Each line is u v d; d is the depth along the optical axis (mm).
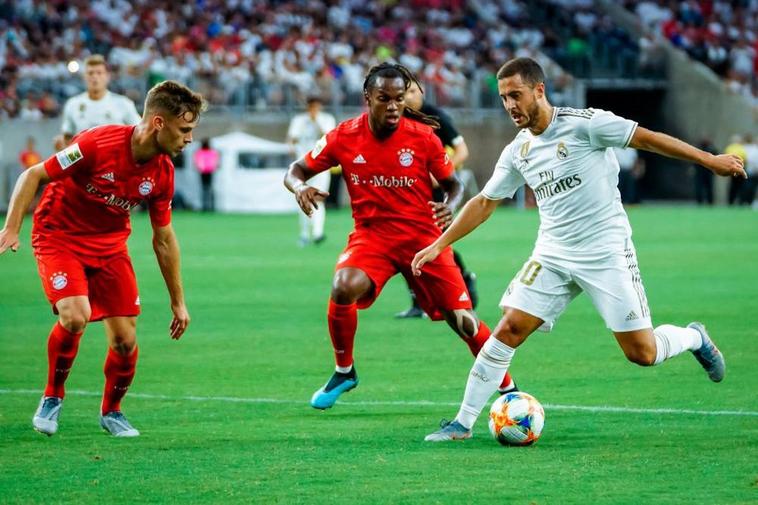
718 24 148500
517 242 71938
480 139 120250
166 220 22547
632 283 21594
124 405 25594
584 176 21219
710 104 136500
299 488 18109
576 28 141125
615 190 21578
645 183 140625
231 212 106062
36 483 18516
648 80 138750
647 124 142000
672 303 43062
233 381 28625
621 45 140250
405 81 24328
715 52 141875
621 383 27625
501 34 136625
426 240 24844
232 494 17781
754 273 53781
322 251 65438
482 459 20047
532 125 21312
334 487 18172
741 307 41781
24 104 103250
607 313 21547
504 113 121250
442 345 34000
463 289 24719
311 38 122438
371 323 38688
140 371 30031
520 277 21828
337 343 24422
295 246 68812
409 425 23297
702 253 64125
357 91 114000
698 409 24453
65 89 104812
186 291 47719
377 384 28016
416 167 24562
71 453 20766
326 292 47312
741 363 30188
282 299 45156
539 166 21469
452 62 129000
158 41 114688
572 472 19016
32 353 33062
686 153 20656
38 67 105438
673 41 142750
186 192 107875
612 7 147375
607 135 20953
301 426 23234
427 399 26156
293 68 114938
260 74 114188
